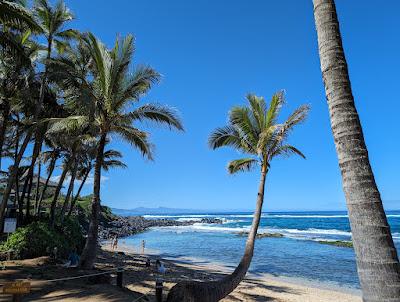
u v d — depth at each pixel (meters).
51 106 19.41
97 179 14.37
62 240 17.59
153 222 88.50
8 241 15.34
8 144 25.45
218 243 41.38
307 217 122.75
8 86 16.83
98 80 14.70
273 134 11.98
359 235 3.38
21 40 16.20
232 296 14.41
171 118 14.70
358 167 3.50
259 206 11.55
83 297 9.13
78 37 17.39
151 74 14.53
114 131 14.95
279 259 28.12
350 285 18.78
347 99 3.72
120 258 23.88
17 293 6.45
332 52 3.87
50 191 51.41
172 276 17.64
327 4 4.04
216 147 13.60
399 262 3.31
